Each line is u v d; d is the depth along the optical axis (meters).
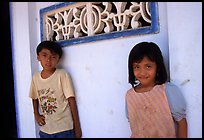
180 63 1.57
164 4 1.71
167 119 1.52
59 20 2.28
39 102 2.26
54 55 2.14
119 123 2.00
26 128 2.61
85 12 2.11
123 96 1.96
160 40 1.74
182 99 1.54
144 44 1.55
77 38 2.16
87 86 2.16
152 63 1.54
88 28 2.09
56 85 2.15
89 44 2.12
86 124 2.19
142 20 1.97
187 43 1.54
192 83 1.54
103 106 2.08
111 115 2.04
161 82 1.58
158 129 1.55
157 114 1.54
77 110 2.23
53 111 2.15
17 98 2.64
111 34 1.96
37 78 2.24
